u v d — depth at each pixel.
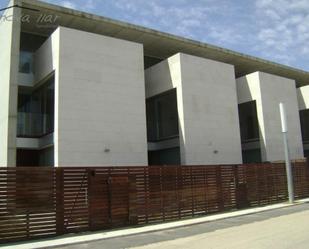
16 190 13.10
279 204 22.28
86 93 22.52
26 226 13.14
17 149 23.67
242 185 21.41
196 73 27.41
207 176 19.53
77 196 14.48
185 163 25.75
